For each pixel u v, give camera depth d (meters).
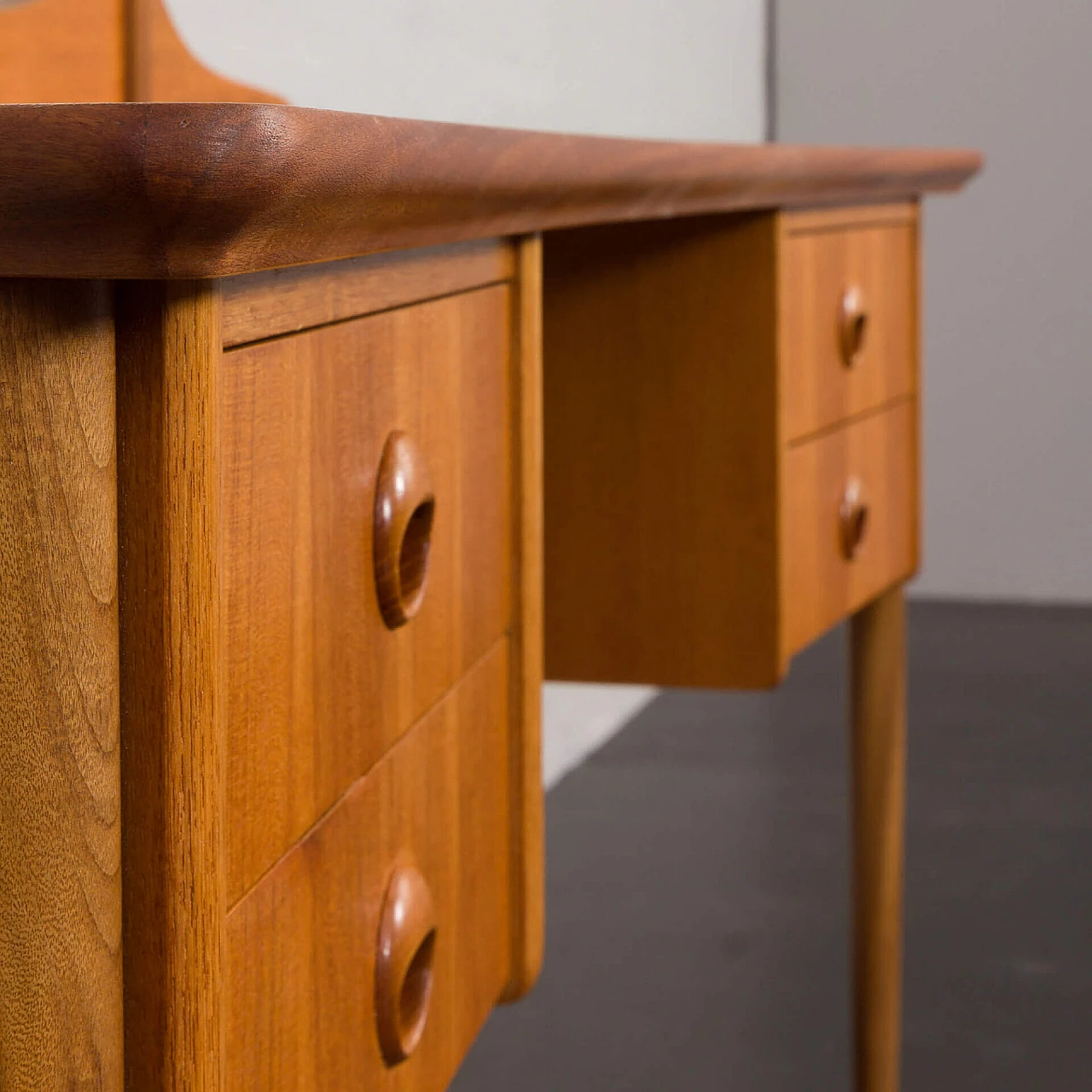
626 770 2.74
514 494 0.68
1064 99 4.11
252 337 0.41
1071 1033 1.71
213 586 0.38
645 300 1.06
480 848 0.65
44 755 0.36
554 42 2.68
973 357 4.21
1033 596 4.23
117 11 1.14
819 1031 1.72
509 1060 1.65
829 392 1.15
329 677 0.48
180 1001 0.38
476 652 0.64
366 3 2.02
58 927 0.36
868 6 4.20
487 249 0.63
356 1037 0.52
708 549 1.06
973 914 2.04
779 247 1.02
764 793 2.60
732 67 3.88
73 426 0.35
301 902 0.46
